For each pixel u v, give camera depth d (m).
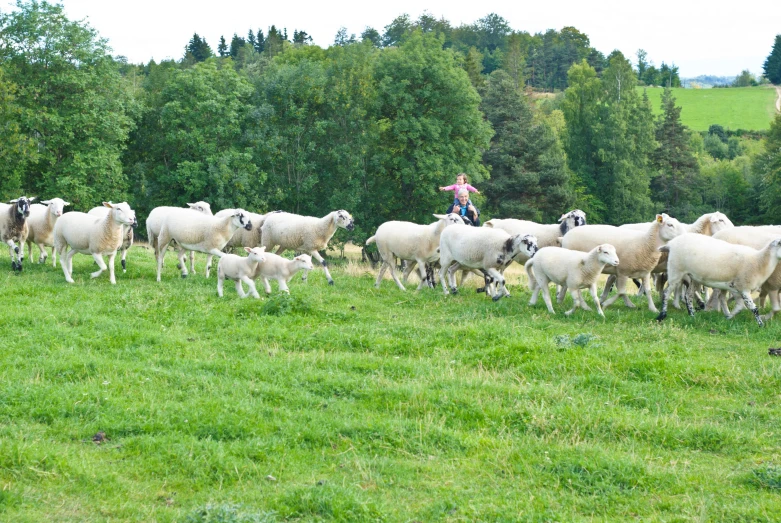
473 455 8.38
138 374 10.25
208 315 13.62
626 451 8.59
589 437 8.95
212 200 42.41
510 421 9.23
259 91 46.66
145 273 17.56
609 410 9.68
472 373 10.96
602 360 11.35
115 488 7.37
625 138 70.12
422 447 8.47
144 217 44.97
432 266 18.03
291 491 7.29
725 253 13.74
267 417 9.08
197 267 19.38
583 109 75.06
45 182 39.88
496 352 11.75
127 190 44.62
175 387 10.00
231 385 10.11
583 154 73.62
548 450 8.45
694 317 14.53
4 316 12.69
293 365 11.05
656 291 17.98
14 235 17.59
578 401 9.80
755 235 15.57
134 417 8.85
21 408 8.98
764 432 9.15
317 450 8.34
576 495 7.57
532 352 11.72
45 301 14.09
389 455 8.34
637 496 7.55
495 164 57.12
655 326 13.71
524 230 18.11
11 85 37.03
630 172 68.75
